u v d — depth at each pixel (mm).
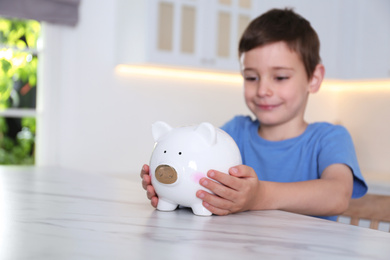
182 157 645
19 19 2439
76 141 2498
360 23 2844
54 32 2457
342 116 3289
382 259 439
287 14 1104
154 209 684
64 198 771
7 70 2430
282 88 1054
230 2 2594
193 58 2490
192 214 653
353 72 2883
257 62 1052
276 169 1115
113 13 2559
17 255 410
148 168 696
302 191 769
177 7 2428
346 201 840
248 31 1063
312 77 1132
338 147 993
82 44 2502
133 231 524
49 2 2328
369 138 3113
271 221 620
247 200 667
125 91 2605
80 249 436
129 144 2619
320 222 625
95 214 627
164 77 2717
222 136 684
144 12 2352
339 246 486
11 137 2443
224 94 2912
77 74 2498
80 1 2402
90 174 1176
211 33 2543
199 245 467
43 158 2455
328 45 2871
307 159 1080
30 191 849
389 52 2738
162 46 2398
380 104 3061
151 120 2682
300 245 484
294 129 1128
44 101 2457
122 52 2504
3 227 531
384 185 2299
